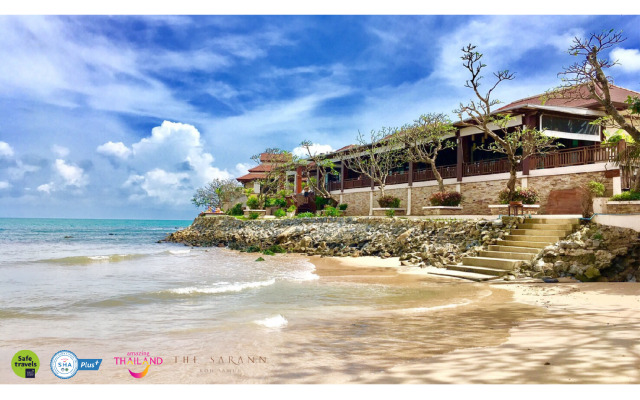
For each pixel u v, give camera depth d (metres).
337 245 21.94
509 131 22.89
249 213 37.53
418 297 9.02
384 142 27.67
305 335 5.84
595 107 20.25
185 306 8.44
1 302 9.00
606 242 11.02
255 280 12.41
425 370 4.05
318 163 33.91
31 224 109.75
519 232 13.74
